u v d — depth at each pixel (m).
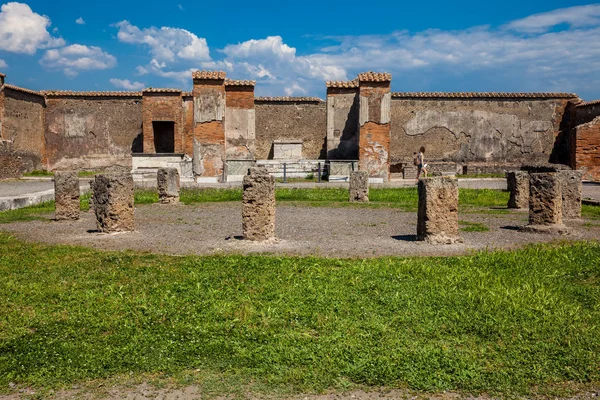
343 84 30.53
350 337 5.00
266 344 4.88
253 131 29.20
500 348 4.81
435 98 34.56
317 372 4.37
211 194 19.62
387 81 27.06
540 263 7.85
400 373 4.35
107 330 5.25
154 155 28.41
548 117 34.75
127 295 6.27
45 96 35.06
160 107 33.28
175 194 16.72
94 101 35.56
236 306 5.84
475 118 34.66
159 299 6.10
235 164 27.23
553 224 10.91
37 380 4.26
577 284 6.80
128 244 9.66
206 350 4.75
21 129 32.56
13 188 22.00
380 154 27.12
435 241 9.66
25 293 6.36
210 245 9.52
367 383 4.23
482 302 5.95
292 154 34.28
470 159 34.75
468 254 8.70
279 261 7.93
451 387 4.18
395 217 13.63
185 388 4.17
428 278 6.98
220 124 27.08
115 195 10.75
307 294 6.28
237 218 13.44
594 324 5.35
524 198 15.60
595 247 8.96
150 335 5.07
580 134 28.20
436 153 34.69
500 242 9.83
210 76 26.91
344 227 11.84
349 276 7.07
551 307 5.82
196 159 27.00
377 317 5.52
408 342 4.90
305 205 16.56
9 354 4.68
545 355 4.68
